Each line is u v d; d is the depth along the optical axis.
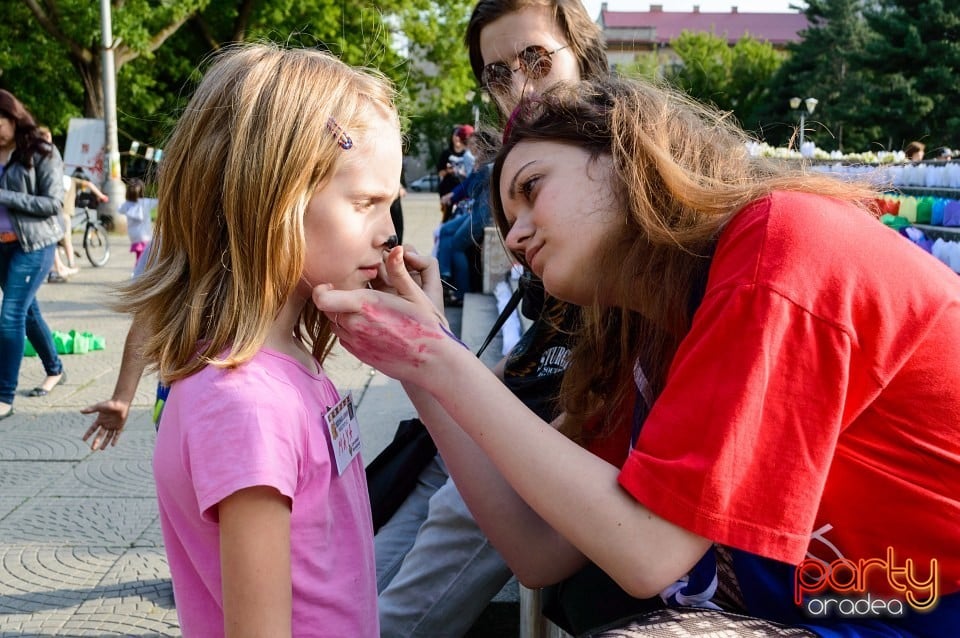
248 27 22.33
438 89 26.39
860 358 1.22
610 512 1.24
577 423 1.75
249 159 1.30
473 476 1.66
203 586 1.31
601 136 1.45
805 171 1.47
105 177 17.92
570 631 1.80
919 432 1.27
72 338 7.02
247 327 1.29
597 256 1.46
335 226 1.34
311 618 1.31
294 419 1.28
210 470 1.20
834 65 42.09
